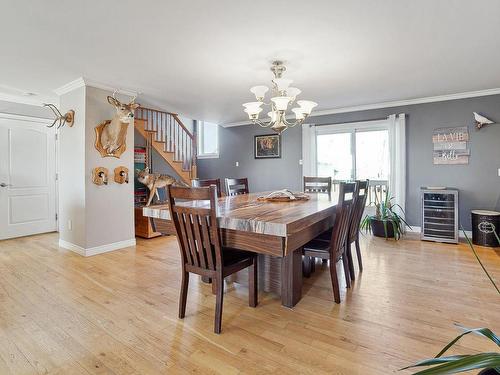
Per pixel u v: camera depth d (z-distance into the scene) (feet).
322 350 5.61
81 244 12.03
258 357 5.41
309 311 7.15
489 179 13.67
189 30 7.60
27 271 9.98
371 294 8.07
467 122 14.02
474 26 7.44
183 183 17.62
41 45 8.47
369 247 12.86
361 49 8.77
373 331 6.24
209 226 6.23
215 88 12.66
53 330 6.32
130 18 7.02
